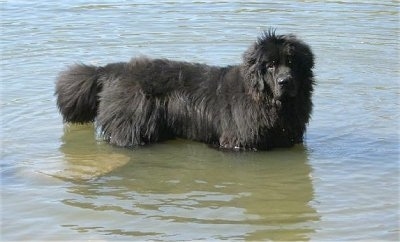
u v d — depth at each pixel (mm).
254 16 17719
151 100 10945
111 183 9125
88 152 10383
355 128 11086
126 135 10758
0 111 11734
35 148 10438
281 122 10430
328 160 9898
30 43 15625
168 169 9711
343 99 12312
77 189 8867
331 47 15188
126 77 11078
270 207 8273
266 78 10250
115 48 15148
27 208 8242
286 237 7430
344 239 7375
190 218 7945
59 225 7773
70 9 18797
